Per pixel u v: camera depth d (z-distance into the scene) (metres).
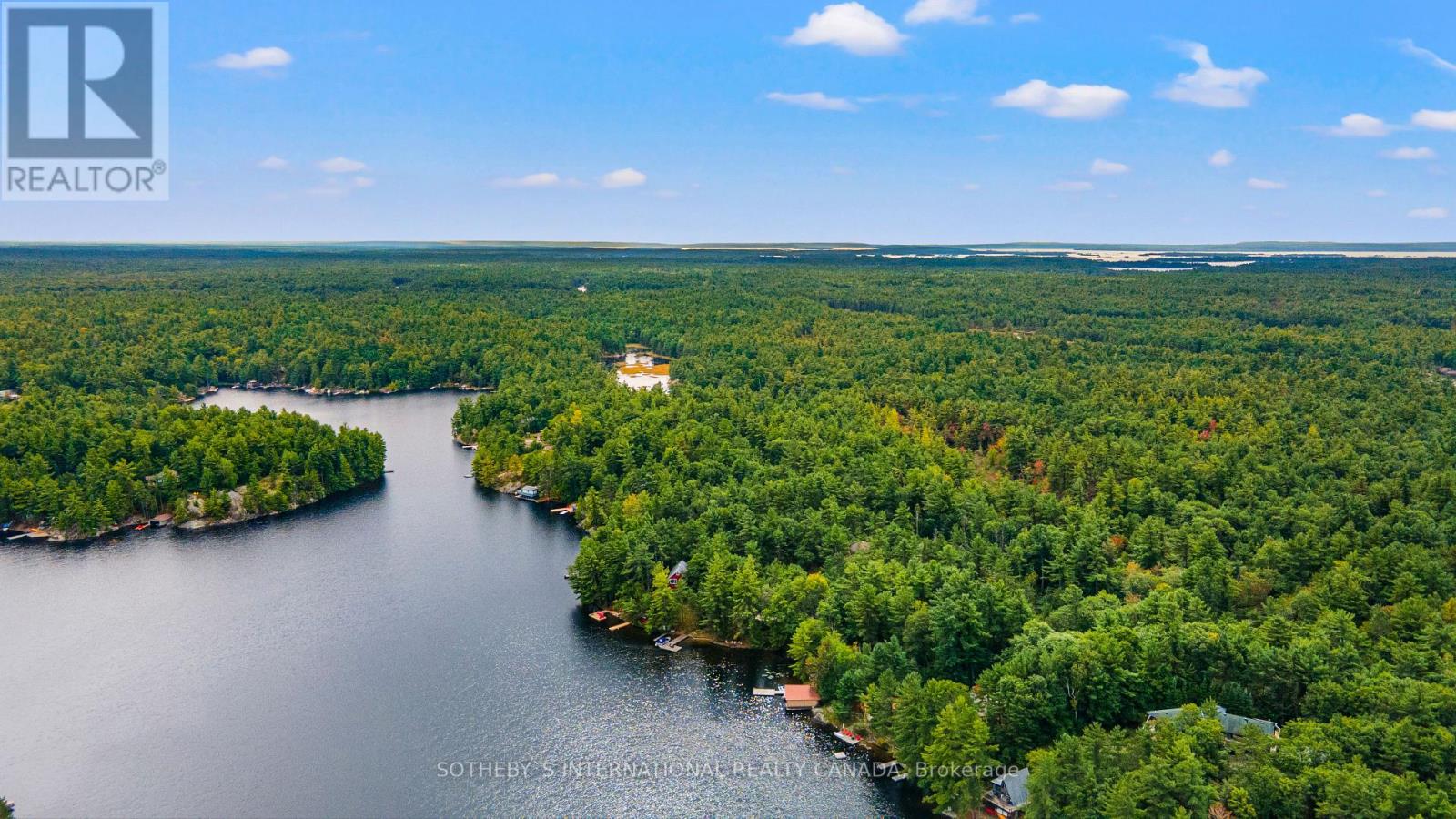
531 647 169.00
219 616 182.25
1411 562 158.88
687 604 172.88
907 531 187.00
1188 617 147.38
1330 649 132.12
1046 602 159.12
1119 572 169.00
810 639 153.00
